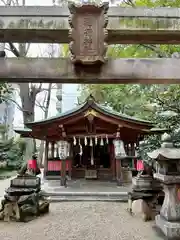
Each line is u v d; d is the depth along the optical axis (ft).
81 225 18.54
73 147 41.11
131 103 47.16
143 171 21.93
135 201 21.01
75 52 9.48
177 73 10.09
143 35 10.36
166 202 15.99
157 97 23.27
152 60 10.17
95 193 28.55
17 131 34.58
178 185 15.48
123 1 27.12
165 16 10.10
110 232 16.87
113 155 39.42
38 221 19.62
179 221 15.10
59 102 62.69
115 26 10.02
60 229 17.58
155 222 18.10
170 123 23.18
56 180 38.81
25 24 9.91
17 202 19.89
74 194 28.50
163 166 15.90
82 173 40.34
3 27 9.86
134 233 16.49
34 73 9.98
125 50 30.42
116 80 10.11
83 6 9.39
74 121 34.06
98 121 35.06
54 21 9.99
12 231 17.12
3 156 51.93
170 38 10.59
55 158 39.96
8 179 43.52
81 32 9.53
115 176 38.55
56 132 36.45
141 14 10.14
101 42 9.49
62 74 9.99
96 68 10.01
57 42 11.01
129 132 35.81
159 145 25.30
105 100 55.57
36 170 23.20
